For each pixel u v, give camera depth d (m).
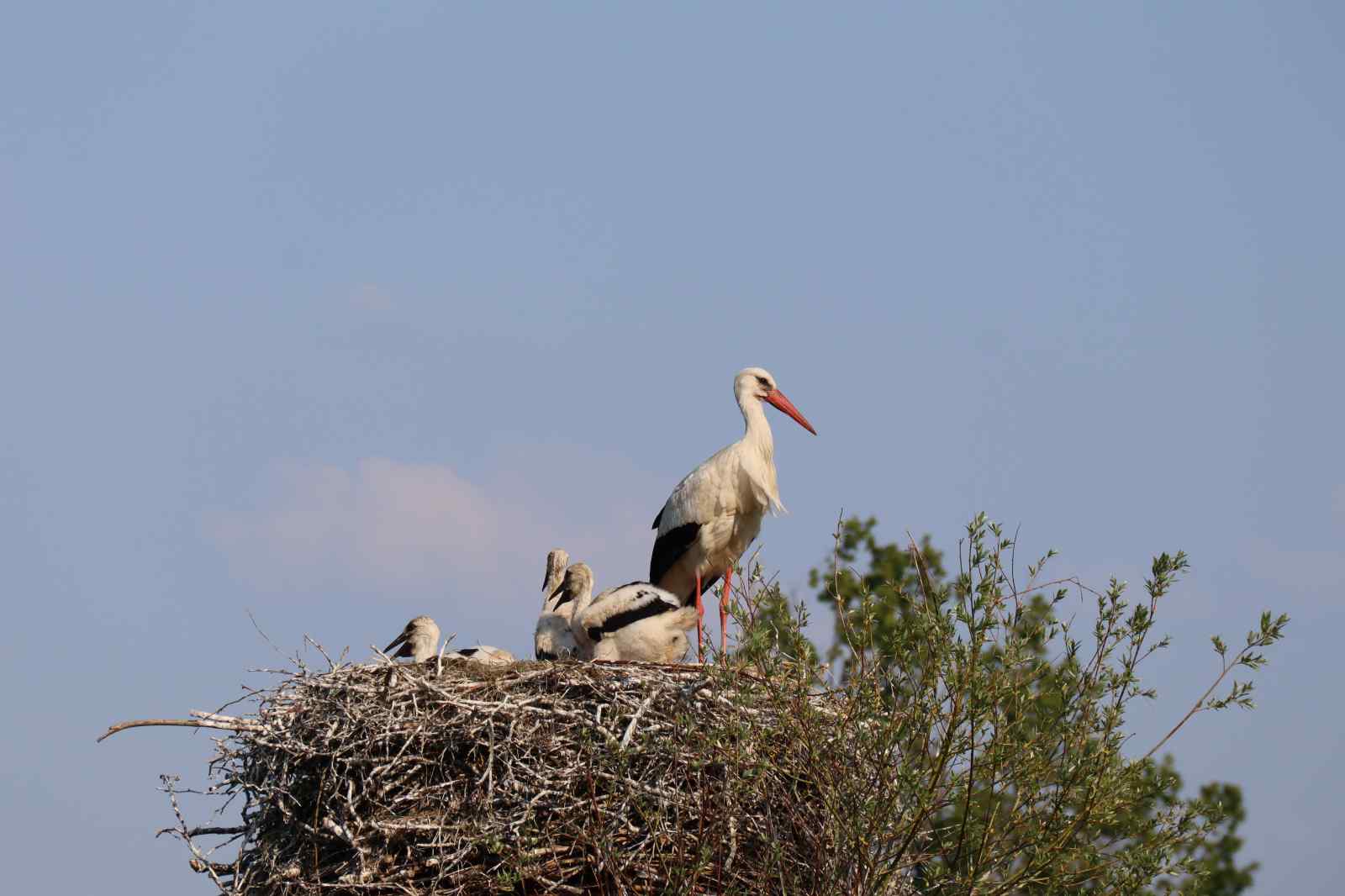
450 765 15.00
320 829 14.96
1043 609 14.68
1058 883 14.38
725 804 14.36
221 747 15.61
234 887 15.18
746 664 14.58
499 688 15.41
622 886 14.09
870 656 14.87
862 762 14.17
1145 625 14.27
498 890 14.51
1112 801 14.10
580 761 14.72
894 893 14.69
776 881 14.36
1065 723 14.25
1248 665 14.28
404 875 14.54
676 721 14.52
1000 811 14.48
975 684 13.88
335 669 15.69
